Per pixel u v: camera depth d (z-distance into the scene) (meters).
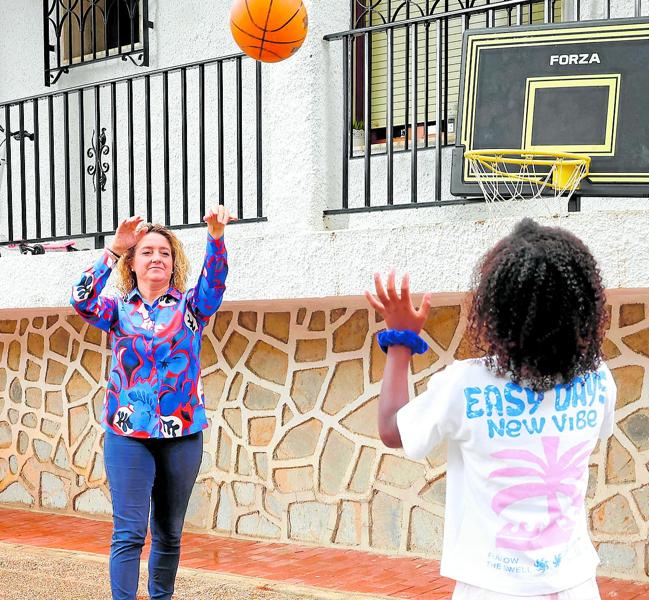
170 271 4.17
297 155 5.29
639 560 4.84
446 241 4.55
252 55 4.47
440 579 4.99
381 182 6.68
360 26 6.97
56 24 8.45
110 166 8.25
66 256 6.10
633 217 4.07
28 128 8.79
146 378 4.02
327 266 4.96
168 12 7.84
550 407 2.09
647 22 4.42
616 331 4.93
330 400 5.83
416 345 2.21
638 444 4.86
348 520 5.75
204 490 6.37
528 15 6.42
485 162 4.55
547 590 2.00
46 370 7.22
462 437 2.11
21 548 5.91
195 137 7.68
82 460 6.98
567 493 2.07
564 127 4.46
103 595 4.87
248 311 6.21
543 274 2.04
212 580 5.03
